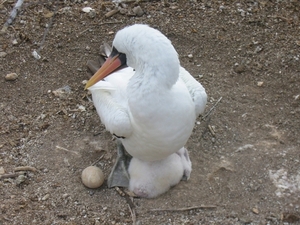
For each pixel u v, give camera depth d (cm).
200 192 152
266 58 192
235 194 151
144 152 141
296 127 169
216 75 187
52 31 201
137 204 149
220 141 166
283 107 176
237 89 182
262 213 146
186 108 133
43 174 156
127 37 130
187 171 154
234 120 172
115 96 145
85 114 173
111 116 139
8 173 156
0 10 208
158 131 132
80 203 149
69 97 179
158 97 128
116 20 207
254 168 157
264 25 204
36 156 161
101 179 152
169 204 149
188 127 136
